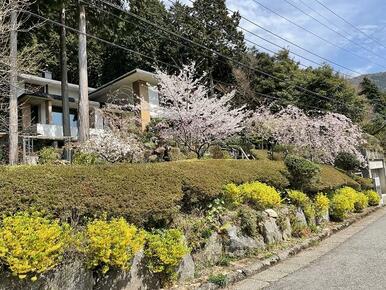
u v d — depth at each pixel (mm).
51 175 4117
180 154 11023
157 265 4391
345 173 15805
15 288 3162
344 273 5164
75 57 23719
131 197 4645
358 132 17562
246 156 14781
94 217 4254
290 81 25938
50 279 3408
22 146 13023
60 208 3951
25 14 13812
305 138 15109
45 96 18797
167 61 25875
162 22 24844
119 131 11281
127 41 25031
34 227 3410
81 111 13781
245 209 6578
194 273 4980
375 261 5797
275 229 7000
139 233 4367
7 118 11828
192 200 5754
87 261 3691
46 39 16719
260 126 16062
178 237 4719
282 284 4801
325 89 24125
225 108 12875
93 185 4395
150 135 12727
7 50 10344
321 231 8758
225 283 4773
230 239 5844
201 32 25281
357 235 8648
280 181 8562
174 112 12086
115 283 3963
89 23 15961
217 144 14016
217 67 26578
